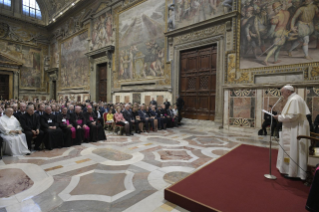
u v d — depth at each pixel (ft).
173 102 39.40
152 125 29.48
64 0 74.69
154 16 42.70
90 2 61.05
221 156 16.24
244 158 15.60
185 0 37.04
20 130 17.20
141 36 45.80
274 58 26.58
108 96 55.16
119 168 13.75
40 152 17.62
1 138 15.70
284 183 10.90
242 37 29.71
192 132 28.78
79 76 67.82
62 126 19.88
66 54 74.95
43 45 84.53
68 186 10.85
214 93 34.14
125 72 50.44
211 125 33.12
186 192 9.57
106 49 53.57
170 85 39.70
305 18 24.06
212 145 20.54
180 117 36.17
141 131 28.71
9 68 73.10
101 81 60.34
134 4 47.32
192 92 37.60
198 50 36.45
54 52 82.84
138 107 29.76
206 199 8.93
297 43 24.66
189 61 38.04
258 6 28.04
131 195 9.95
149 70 44.19
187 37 36.99
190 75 37.86
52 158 15.87
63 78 77.20
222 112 32.04
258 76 28.12
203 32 34.58
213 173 12.34
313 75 23.22
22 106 17.92
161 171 13.21
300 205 8.57
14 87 74.64
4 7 73.82
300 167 11.27
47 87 85.76
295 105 11.33
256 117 27.94
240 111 29.66
